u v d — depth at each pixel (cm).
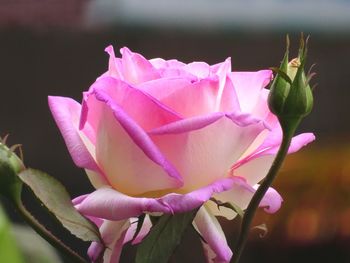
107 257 51
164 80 51
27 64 181
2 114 182
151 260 49
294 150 53
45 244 53
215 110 51
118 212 49
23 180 49
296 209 186
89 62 182
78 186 185
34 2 176
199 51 187
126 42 182
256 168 52
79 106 53
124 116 49
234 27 187
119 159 50
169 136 50
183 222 50
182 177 51
